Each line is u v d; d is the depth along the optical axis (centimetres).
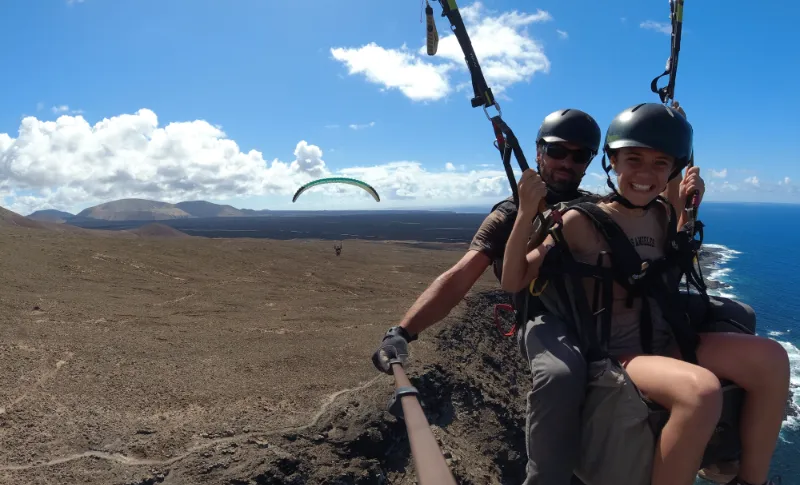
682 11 266
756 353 192
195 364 1060
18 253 2258
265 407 873
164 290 2019
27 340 1115
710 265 7606
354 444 823
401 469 862
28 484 596
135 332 1289
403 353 222
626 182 223
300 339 1336
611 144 223
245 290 2220
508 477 1140
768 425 190
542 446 204
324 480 745
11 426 717
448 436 1118
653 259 218
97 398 843
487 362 1554
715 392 173
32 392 839
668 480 176
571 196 282
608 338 213
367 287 2609
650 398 187
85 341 1152
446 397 1220
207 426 784
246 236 11531
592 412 202
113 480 626
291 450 764
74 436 711
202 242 3678
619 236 215
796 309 4359
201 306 1762
